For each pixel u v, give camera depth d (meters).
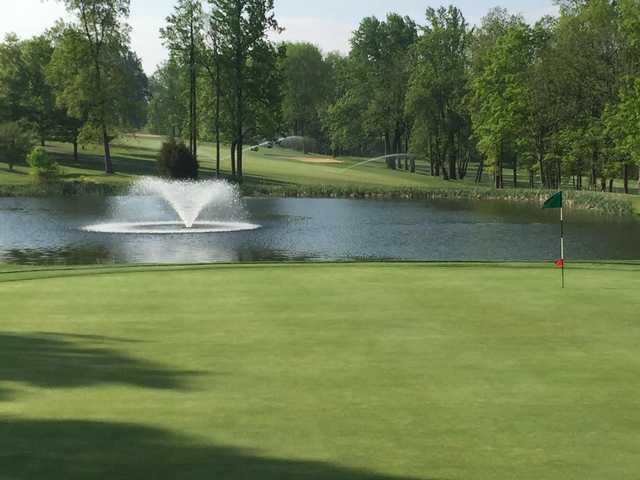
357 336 11.53
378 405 8.15
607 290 15.85
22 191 72.25
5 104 100.06
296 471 6.25
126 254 34.38
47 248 36.28
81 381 9.02
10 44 107.69
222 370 9.57
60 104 87.81
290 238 41.47
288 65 150.62
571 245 39.81
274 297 14.98
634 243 40.69
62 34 83.06
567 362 10.05
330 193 79.69
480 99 85.38
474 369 9.68
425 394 8.57
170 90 154.12
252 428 7.36
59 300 14.60
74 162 96.25
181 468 6.29
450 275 18.06
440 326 12.30
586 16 74.75
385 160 133.75
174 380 9.09
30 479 6.02
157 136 162.50
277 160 123.00
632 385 8.96
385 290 15.83
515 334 11.71
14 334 11.62
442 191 79.31
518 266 19.67
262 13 84.50
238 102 86.00
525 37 82.12
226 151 132.50
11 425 7.38
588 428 7.42
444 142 103.06
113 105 84.94
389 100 117.50
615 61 71.94
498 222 52.47
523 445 6.94
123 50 84.25
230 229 45.72
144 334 11.66
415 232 45.41
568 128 76.50
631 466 6.43
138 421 7.55
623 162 70.62
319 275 18.05
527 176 123.38
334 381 9.08
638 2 66.06
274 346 10.89
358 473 6.23
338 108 131.12
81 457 6.52
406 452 6.74
